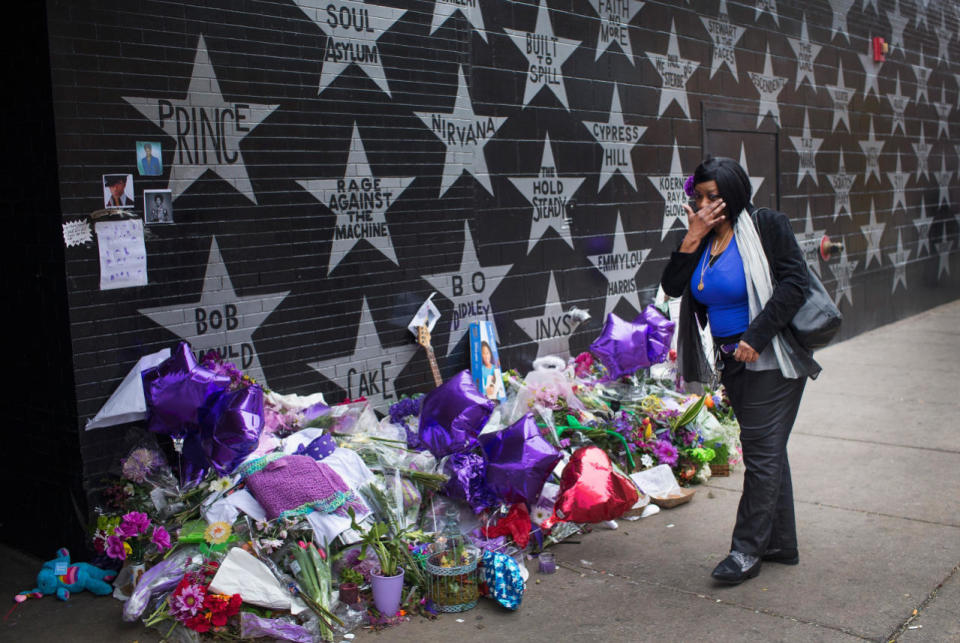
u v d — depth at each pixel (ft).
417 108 18.53
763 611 12.67
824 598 13.00
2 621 12.91
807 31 32.30
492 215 20.33
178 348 14.28
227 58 15.33
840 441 21.56
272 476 13.37
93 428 13.97
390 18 17.92
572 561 14.83
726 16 27.78
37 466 14.84
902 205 40.29
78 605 13.42
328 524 13.26
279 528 13.03
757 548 13.70
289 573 13.03
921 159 41.98
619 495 14.51
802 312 13.38
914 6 40.70
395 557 13.24
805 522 16.19
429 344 18.60
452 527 14.70
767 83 29.99
